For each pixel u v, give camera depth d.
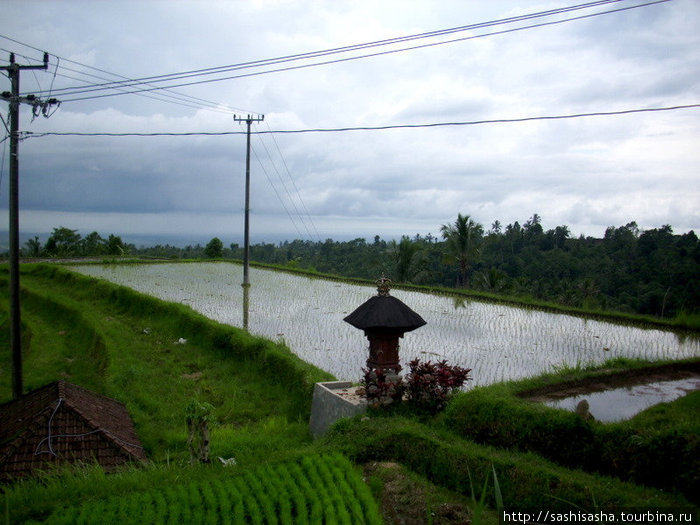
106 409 11.09
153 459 10.30
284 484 7.21
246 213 23.50
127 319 22.00
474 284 40.59
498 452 7.38
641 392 10.20
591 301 22.23
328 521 6.17
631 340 15.82
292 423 12.02
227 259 43.56
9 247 14.04
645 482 6.21
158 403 13.29
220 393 14.30
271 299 25.47
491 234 37.03
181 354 17.67
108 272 35.16
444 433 8.24
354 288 28.91
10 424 10.14
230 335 17.48
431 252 52.47
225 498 6.84
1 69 13.75
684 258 39.44
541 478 6.36
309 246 84.19
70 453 8.98
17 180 14.06
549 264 49.12
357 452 8.19
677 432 6.09
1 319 22.95
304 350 16.12
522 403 7.90
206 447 8.55
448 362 13.52
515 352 14.55
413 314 10.01
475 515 3.17
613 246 50.12
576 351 14.56
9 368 17.33
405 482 7.23
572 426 6.97
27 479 8.34
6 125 13.90
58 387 10.58
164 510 6.63
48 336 20.88
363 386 10.93
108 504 6.86
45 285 29.28
